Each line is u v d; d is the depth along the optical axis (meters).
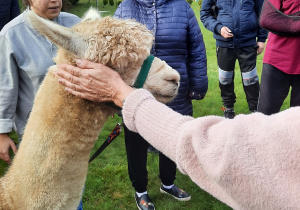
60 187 1.61
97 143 4.54
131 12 2.72
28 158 1.60
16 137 3.30
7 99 2.03
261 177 0.82
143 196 3.27
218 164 0.87
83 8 18.08
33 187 1.59
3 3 4.39
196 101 5.91
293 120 0.82
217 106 5.73
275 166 0.81
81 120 1.58
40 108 1.61
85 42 1.51
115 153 4.31
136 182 3.18
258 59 8.77
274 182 0.80
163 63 1.66
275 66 3.20
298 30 2.88
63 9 16.02
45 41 2.03
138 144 2.92
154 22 2.70
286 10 2.96
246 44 4.50
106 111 1.63
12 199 1.66
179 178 3.81
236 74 7.39
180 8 2.75
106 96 1.46
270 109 3.37
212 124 1.00
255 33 4.50
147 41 1.58
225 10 4.51
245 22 4.39
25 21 2.01
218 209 3.28
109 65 1.54
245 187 0.83
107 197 3.49
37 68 2.01
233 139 0.87
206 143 0.93
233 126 0.90
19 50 1.99
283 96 3.34
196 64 2.94
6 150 2.12
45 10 2.05
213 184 0.94
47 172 1.57
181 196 3.42
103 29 1.53
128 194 3.54
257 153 0.84
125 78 1.58
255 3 4.48
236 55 4.72
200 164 0.95
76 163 1.63
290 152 0.79
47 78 1.65
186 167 0.98
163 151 1.08
